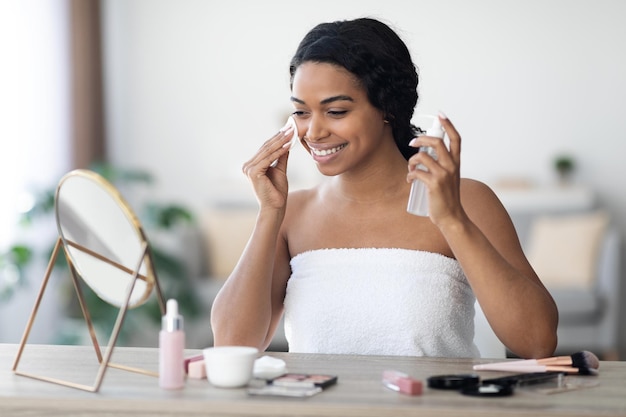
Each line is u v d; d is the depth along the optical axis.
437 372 1.38
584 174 5.76
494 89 5.79
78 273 1.42
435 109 5.82
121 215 1.29
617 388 1.28
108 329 4.63
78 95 5.34
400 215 1.68
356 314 1.64
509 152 5.79
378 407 1.15
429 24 5.80
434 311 1.62
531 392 1.25
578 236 5.05
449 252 1.68
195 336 4.97
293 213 1.78
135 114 5.97
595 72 5.73
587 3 5.72
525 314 1.49
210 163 5.97
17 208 4.71
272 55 5.92
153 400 1.19
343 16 5.86
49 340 4.80
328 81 1.54
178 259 4.91
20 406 1.22
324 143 1.58
